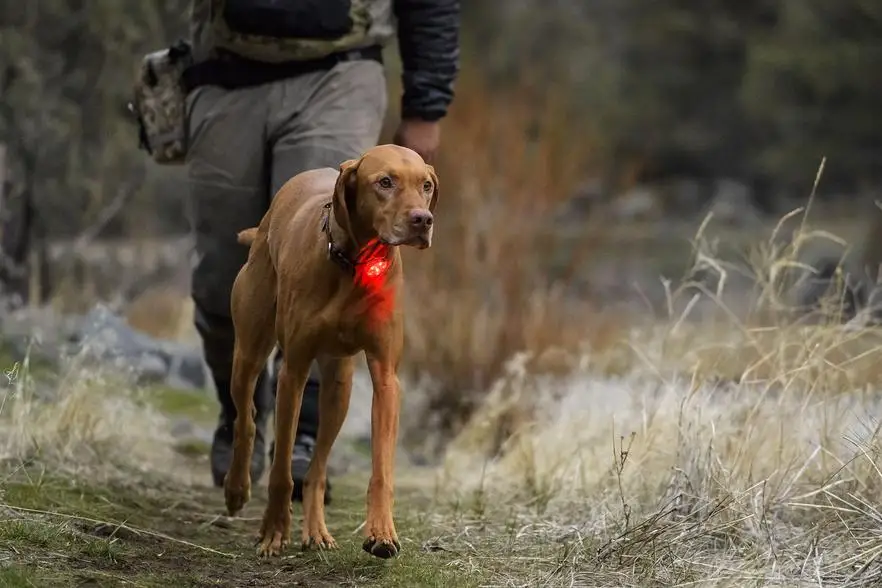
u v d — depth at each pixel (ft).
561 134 56.90
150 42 59.93
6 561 20.94
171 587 21.34
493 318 51.39
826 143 125.18
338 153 28.89
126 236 77.20
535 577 22.75
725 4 140.15
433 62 30.68
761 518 24.41
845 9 123.85
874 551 22.11
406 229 21.77
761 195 136.05
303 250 23.00
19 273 53.88
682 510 25.49
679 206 131.95
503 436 41.88
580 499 28.58
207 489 32.14
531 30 139.74
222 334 30.78
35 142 56.08
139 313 63.16
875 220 85.20
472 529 26.91
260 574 22.93
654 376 36.06
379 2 29.73
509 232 52.65
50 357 41.09
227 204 29.78
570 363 48.62
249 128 29.45
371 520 22.24
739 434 27.53
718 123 139.44
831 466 27.02
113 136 61.57
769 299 33.71
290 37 28.89
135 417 37.22
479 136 54.85
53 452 30.14
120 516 26.17
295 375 23.31
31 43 56.95
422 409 49.49
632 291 84.69
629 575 22.62
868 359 31.91
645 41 142.61
